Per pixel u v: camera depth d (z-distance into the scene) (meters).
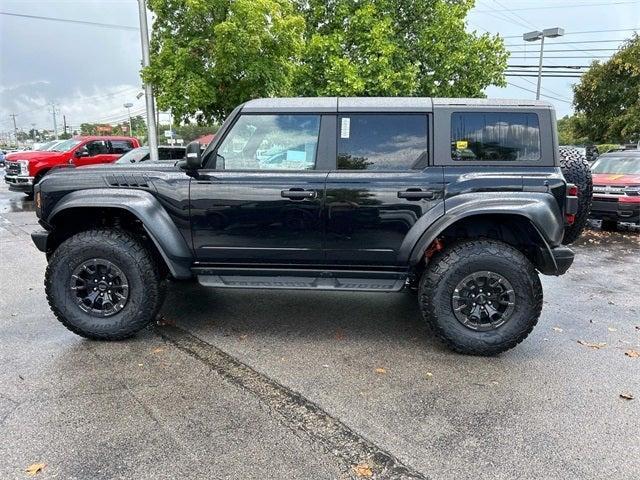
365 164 3.96
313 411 3.06
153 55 11.82
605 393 3.32
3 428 2.82
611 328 4.57
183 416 2.98
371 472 2.49
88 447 2.65
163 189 4.00
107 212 4.19
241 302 5.23
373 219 3.89
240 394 3.26
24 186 14.30
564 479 2.45
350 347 4.07
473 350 3.86
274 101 4.07
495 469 2.52
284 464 2.54
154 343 4.09
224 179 3.97
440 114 3.90
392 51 14.47
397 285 4.04
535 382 3.47
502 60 16.38
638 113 26.81
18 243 8.22
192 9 10.45
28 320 4.56
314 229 3.96
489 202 3.73
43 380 3.40
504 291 3.80
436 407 3.12
